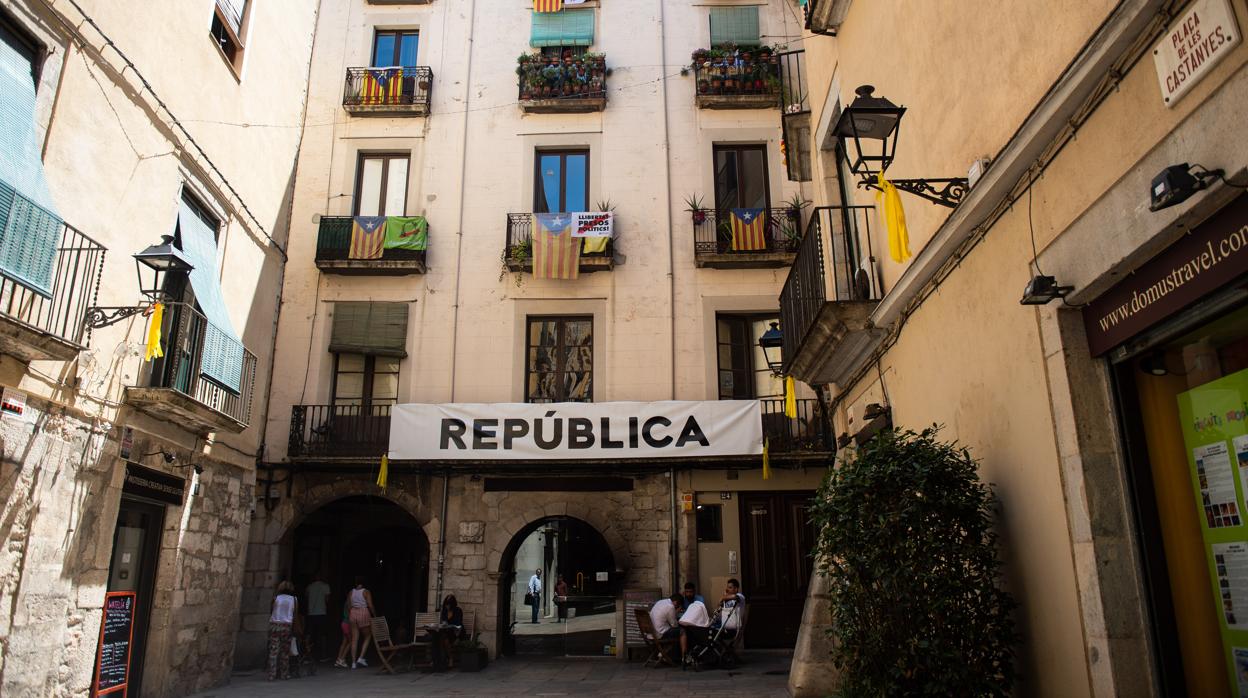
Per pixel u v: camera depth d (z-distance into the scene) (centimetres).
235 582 1171
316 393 1391
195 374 962
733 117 1520
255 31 1228
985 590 447
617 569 1337
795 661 800
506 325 1434
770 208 1470
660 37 1565
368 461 1315
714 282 1444
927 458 482
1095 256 378
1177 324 343
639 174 1496
